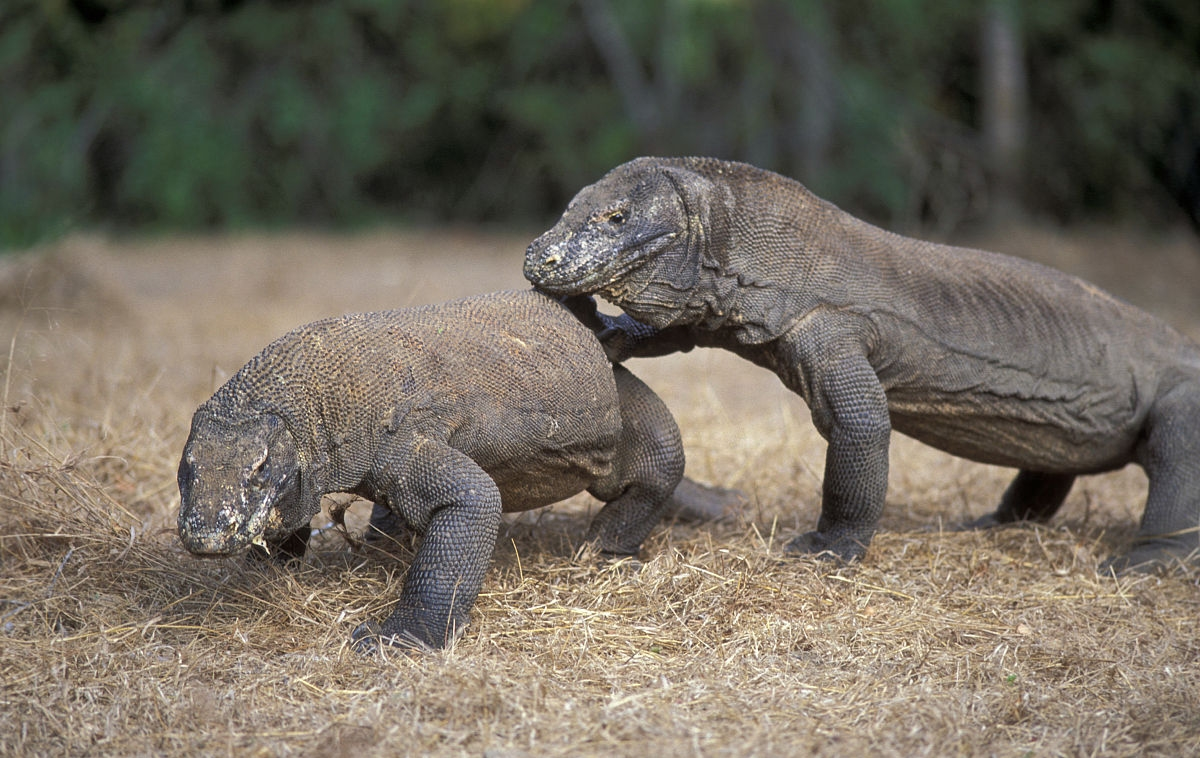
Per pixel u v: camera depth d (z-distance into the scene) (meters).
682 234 18.14
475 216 100.38
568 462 17.72
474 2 89.62
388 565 17.84
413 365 16.16
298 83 94.06
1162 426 21.03
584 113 93.88
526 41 93.81
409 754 12.80
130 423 24.44
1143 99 81.25
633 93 90.06
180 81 91.38
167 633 16.03
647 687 14.70
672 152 87.69
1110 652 16.55
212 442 14.88
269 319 48.41
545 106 93.69
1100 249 67.00
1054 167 82.88
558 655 15.48
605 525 19.20
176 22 94.19
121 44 90.56
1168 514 20.67
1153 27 83.81
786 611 17.38
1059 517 24.16
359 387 15.70
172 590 17.11
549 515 21.78
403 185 100.69
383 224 96.75
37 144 87.19
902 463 27.56
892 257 19.89
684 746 13.04
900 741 13.48
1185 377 21.30
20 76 88.88
